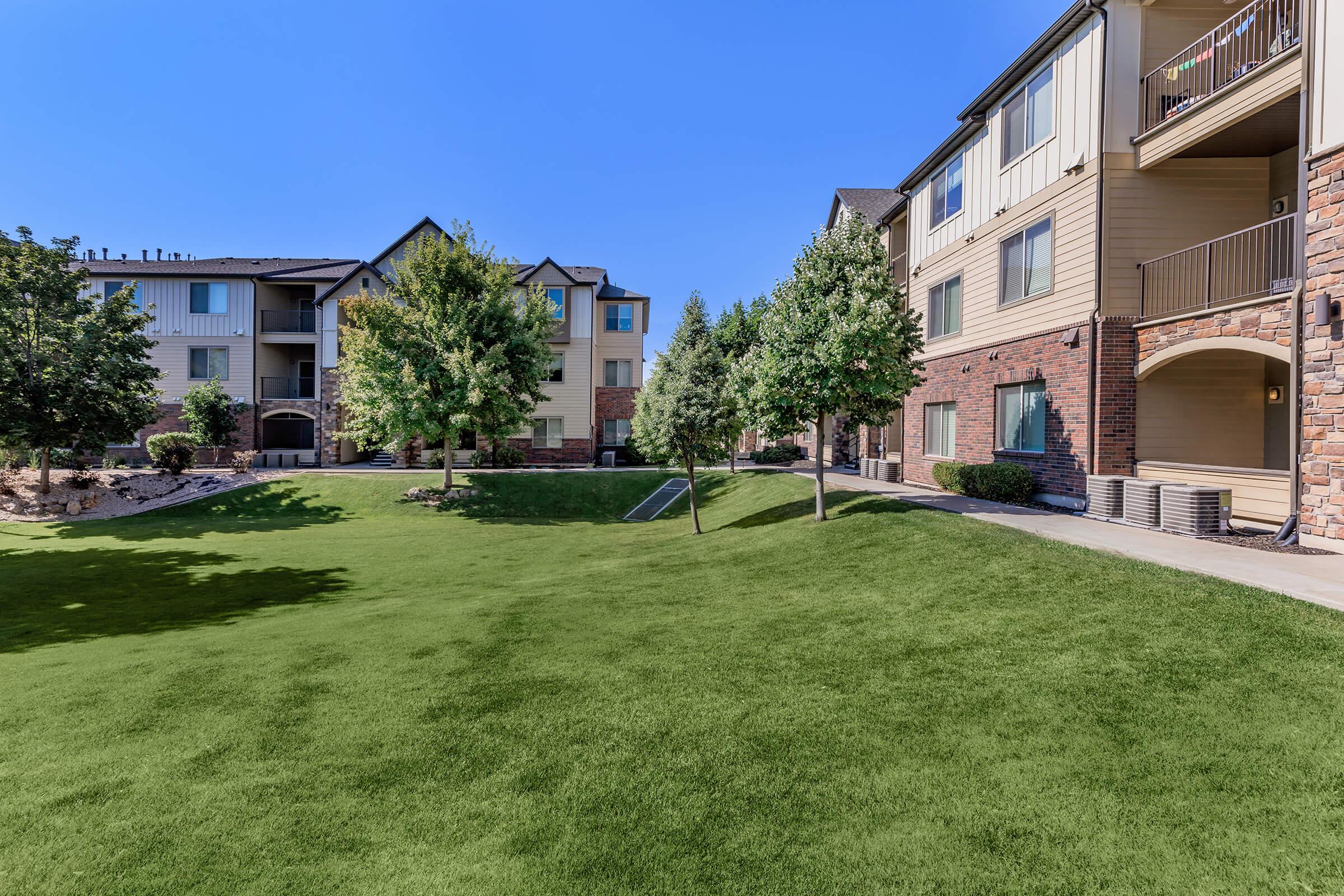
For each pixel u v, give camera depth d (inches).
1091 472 433.4
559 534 692.1
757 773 137.4
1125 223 434.9
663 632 249.8
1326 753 127.9
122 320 865.5
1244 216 434.0
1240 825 111.2
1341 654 164.7
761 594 307.0
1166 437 430.3
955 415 631.2
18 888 106.8
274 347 1302.9
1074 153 459.8
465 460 1268.5
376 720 173.5
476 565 499.5
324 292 1261.1
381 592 400.2
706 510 811.4
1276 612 194.1
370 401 881.5
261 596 392.2
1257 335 340.2
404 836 119.9
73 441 823.7
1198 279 433.1
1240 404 432.1
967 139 605.9
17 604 376.2
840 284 462.9
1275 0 385.1
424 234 929.5
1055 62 480.7
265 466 1233.4
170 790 138.5
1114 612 211.9
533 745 154.6
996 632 210.1
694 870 107.9
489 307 903.7
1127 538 322.0
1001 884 101.5
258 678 212.5
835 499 566.3
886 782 131.6
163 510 851.4
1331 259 291.9
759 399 485.4
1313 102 302.4
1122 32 432.8
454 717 173.9
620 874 107.5
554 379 1289.4
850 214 497.0
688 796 130.1
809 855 110.7
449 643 246.2
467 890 104.3
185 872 110.3
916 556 328.2
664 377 676.7
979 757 138.3
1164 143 411.8
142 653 256.5
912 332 485.4
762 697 177.6
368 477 1007.6
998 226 553.0
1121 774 128.0
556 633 256.7
